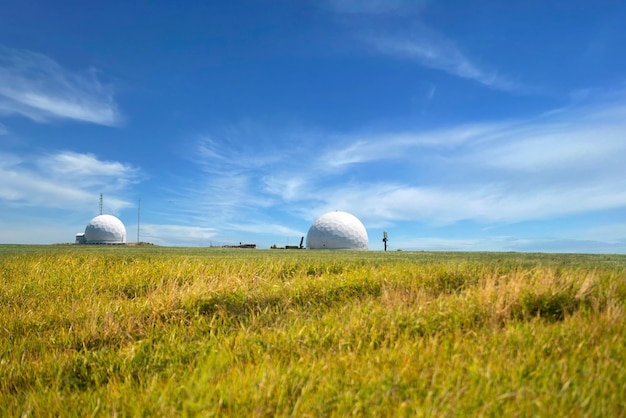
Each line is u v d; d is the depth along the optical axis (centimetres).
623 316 409
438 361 325
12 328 554
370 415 256
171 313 575
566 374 290
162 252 1548
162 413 274
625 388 269
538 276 586
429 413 246
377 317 466
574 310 473
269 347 402
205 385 303
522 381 284
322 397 278
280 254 1458
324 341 415
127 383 343
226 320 542
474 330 419
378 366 329
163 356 421
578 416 239
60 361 421
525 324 406
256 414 261
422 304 500
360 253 1579
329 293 648
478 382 285
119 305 616
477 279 674
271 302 618
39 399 339
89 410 304
